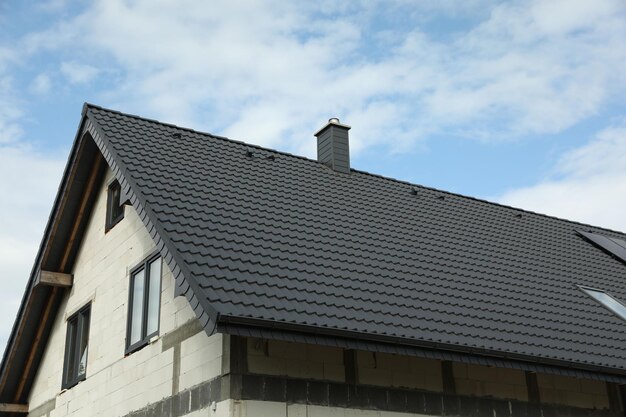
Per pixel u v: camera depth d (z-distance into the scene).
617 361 11.71
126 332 12.80
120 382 12.55
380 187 16.39
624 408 12.71
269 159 15.48
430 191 17.45
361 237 13.02
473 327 11.12
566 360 11.13
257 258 10.70
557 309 13.03
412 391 10.72
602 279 15.45
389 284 11.52
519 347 10.97
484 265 13.88
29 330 16.17
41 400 15.84
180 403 10.57
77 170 14.91
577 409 12.20
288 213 12.94
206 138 15.25
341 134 16.73
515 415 11.52
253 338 9.77
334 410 9.99
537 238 16.78
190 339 10.78
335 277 11.06
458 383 11.20
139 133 14.05
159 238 10.51
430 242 14.07
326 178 15.66
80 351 14.59
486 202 18.27
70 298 15.50
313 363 10.07
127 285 13.27
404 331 10.11
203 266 9.82
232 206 12.33
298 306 9.68
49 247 15.45
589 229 19.45
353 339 9.63
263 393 9.57
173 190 12.02
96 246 14.92
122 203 12.11
